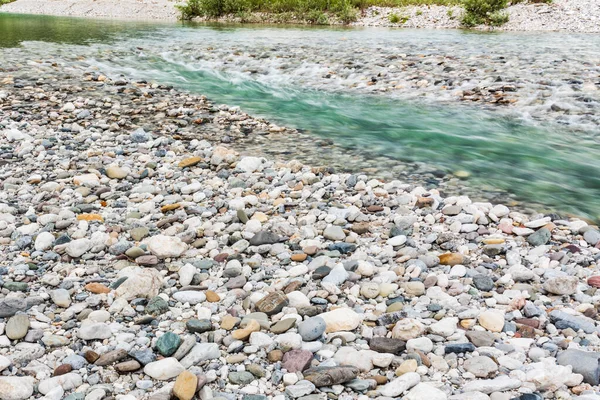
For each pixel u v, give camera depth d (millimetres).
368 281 4461
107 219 5664
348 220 5824
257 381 3184
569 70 13602
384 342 3512
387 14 36281
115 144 8461
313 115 10867
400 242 5141
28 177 6875
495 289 4328
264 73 15266
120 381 3184
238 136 9289
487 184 7113
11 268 4516
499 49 17875
